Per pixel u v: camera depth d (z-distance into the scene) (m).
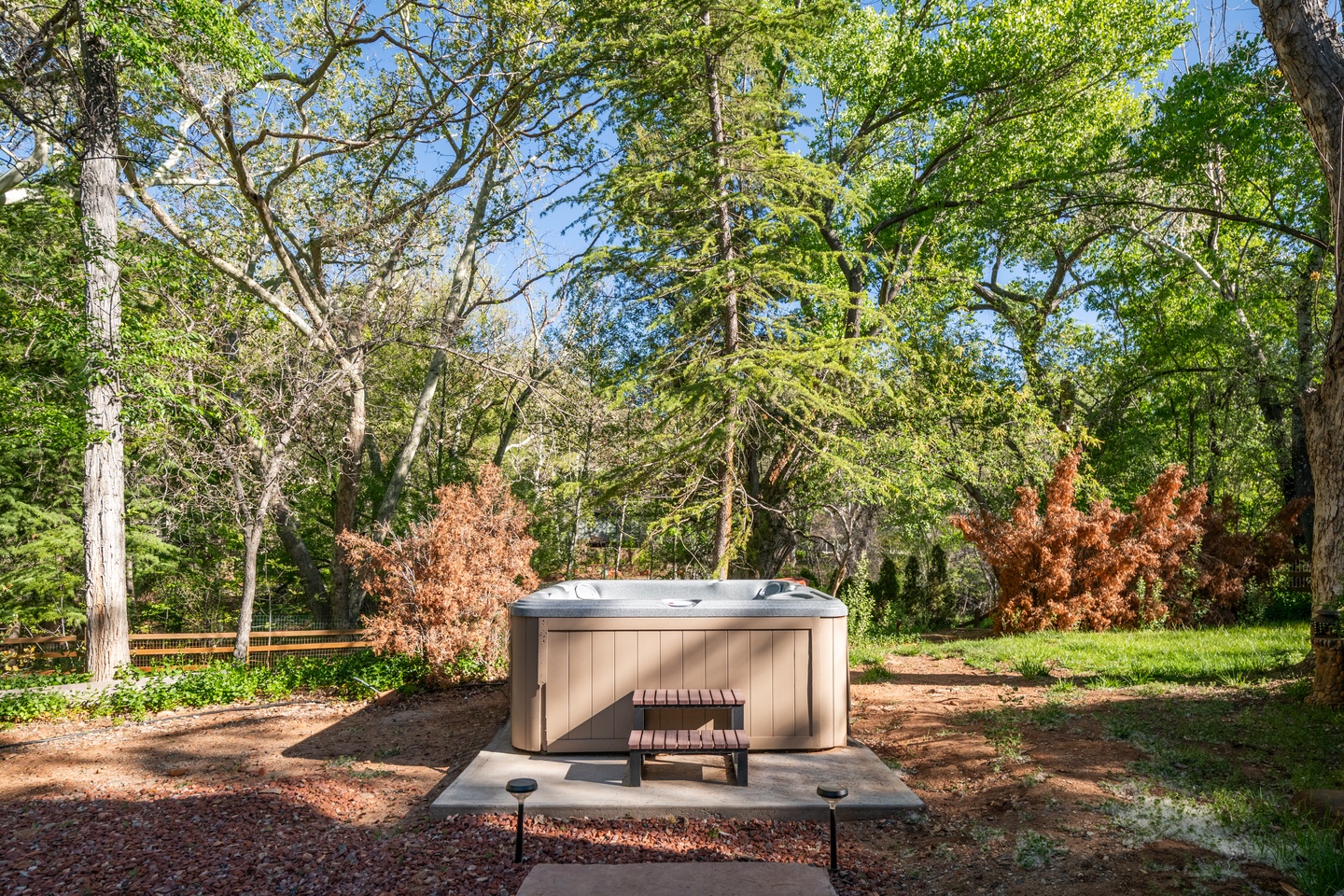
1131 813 4.37
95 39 11.72
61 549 14.96
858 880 3.96
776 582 8.46
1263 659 8.45
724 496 12.15
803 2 14.49
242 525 12.92
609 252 12.66
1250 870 3.65
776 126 15.78
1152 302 22.33
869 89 20.33
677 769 5.54
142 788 6.10
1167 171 17.52
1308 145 16.80
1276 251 20.89
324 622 20.17
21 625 16.97
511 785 4.20
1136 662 8.93
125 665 11.12
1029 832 4.26
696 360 12.12
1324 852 3.50
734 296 12.44
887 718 7.09
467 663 10.14
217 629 19.86
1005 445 16.75
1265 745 5.45
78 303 11.99
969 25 18.97
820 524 21.41
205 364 12.69
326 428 15.59
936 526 21.64
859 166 21.00
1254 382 18.70
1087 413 21.59
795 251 13.05
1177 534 13.84
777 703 5.98
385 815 5.08
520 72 16.47
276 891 3.92
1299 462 17.80
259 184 18.52
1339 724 5.80
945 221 20.44
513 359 19.80
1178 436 22.56
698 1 12.40
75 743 7.85
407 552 10.23
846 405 12.79
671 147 13.15
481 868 4.08
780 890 3.67
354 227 16.53
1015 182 18.70
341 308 16.23
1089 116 20.20
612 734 5.93
